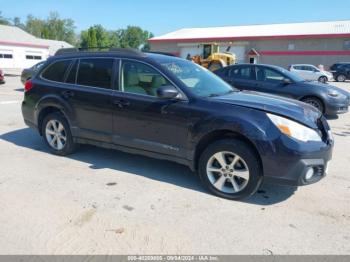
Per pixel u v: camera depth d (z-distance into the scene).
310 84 8.70
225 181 3.79
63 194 3.79
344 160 5.30
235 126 3.54
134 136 4.33
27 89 5.41
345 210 3.54
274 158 3.40
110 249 2.77
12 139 6.21
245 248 2.83
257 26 46.62
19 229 3.04
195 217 3.33
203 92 4.10
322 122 3.86
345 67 28.67
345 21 41.56
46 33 85.75
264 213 3.44
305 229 3.14
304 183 3.46
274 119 3.46
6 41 38.50
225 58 24.06
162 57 4.52
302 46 37.81
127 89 4.36
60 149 5.14
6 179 4.21
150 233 3.02
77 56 4.95
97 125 4.65
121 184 4.12
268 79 9.02
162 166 4.79
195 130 3.79
